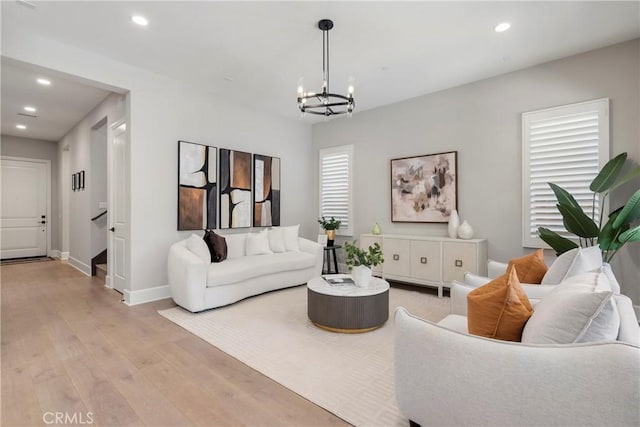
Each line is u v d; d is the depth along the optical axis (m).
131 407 1.84
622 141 3.26
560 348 1.14
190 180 4.32
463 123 4.35
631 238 2.80
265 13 2.73
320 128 6.14
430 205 4.65
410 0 2.56
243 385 2.07
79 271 5.78
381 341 2.76
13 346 2.63
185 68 3.84
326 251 5.82
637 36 3.15
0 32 2.88
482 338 1.29
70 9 2.68
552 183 3.44
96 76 3.47
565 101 3.57
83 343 2.70
